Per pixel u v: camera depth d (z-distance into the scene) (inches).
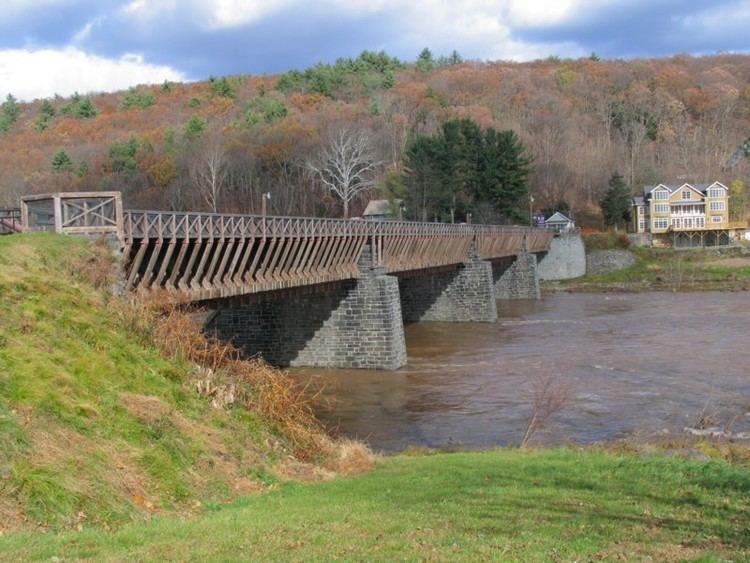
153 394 617.6
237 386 729.0
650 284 3230.8
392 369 1439.5
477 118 5383.9
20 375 509.4
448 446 877.2
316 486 578.9
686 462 646.5
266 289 1180.5
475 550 364.5
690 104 6294.3
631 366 1397.6
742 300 2603.3
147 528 410.0
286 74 6417.3
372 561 343.9
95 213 838.5
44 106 5516.7
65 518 407.5
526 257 2977.4
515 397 1162.0
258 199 3511.3
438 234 1973.4
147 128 4985.2
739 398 1112.8
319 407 1123.9
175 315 807.7
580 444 866.1
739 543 383.9
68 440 475.8
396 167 4269.2
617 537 395.9
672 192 4055.1
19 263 708.0
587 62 7529.5
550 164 4837.6
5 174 3782.0
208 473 550.3
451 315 2273.6
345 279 1473.9
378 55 7332.7
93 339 639.1
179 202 3408.0
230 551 362.3
